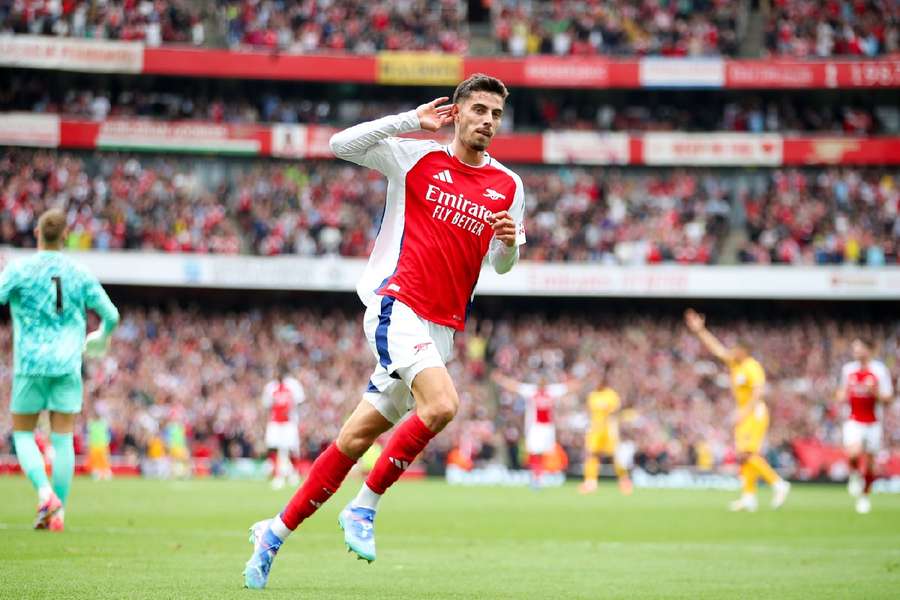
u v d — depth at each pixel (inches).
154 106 2208.4
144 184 2057.1
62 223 498.6
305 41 2215.8
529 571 409.1
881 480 1688.0
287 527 314.7
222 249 1988.2
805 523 772.0
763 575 406.6
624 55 2251.5
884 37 2260.1
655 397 1904.5
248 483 1328.7
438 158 319.9
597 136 2190.0
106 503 832.3
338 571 387.9
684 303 2161.7
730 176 2267.5
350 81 2143.2
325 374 1903.3
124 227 1968.5
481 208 318.0
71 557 398.6
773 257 2070.6
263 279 1939.0
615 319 2150.6
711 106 2326.5
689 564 451.5
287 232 2031.3
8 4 2059.5
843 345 2059.5
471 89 318.7
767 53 2276.1
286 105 2260.1
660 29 2298.2
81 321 505.7
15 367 494.3
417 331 303.6
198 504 849.5
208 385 1804.9
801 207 2165.4
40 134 2026.3
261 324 2012.8
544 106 2316.7
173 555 423.8
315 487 311.3
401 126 313.6
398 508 900.6
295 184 2117.4
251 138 2103.8
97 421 1440.7
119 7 2146.9
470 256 318.0
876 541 609.6
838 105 2317.9
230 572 362.0
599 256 2076.8
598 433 1326.3
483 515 815.7
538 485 1379.2
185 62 2098.9
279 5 2247.8
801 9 2304.4
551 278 2016.5
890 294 2011.6
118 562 387.5
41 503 498.9
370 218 2078.0
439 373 299.3
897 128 2324.1
